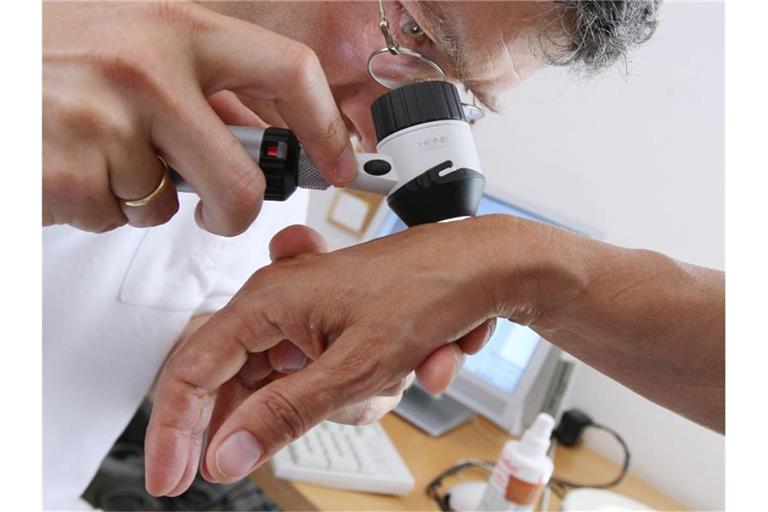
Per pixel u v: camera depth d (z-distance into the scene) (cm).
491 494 62
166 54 33
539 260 38
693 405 45
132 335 68
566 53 44
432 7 43
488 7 42
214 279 71
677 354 42
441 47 45
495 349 86
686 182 84
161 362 71
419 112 39
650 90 85
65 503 73
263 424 33
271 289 37
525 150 99
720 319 41
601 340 42
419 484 72
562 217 85
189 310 71
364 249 38
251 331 37
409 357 34
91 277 63
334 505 64
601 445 91
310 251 42
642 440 87
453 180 39
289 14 48
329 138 37
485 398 85
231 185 36
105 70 33
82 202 35
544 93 95
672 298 41
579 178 94
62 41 33
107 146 34
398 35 46
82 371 68
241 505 86
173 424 39
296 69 35
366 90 49
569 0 41
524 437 62
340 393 34
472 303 36
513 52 44
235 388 46
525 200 89
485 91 50
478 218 39
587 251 40
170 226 65
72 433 70
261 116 47
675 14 82
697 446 83
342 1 46
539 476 60
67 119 33
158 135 34
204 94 36
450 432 85
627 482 85
